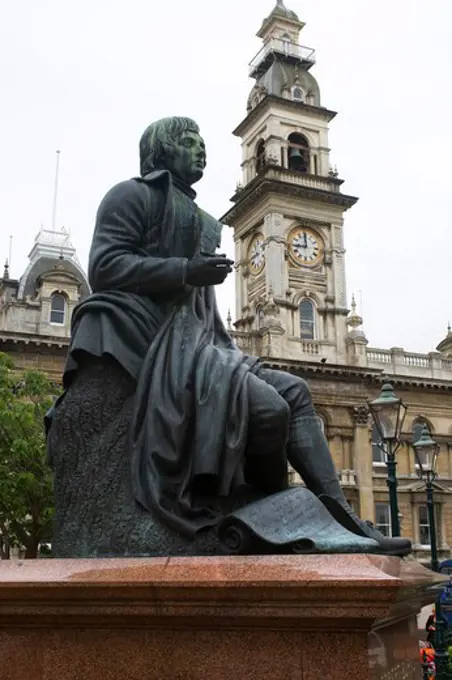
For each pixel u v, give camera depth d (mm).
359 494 34750
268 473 3305
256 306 38500
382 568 2506
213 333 3783
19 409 15297
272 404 3205
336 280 38375
